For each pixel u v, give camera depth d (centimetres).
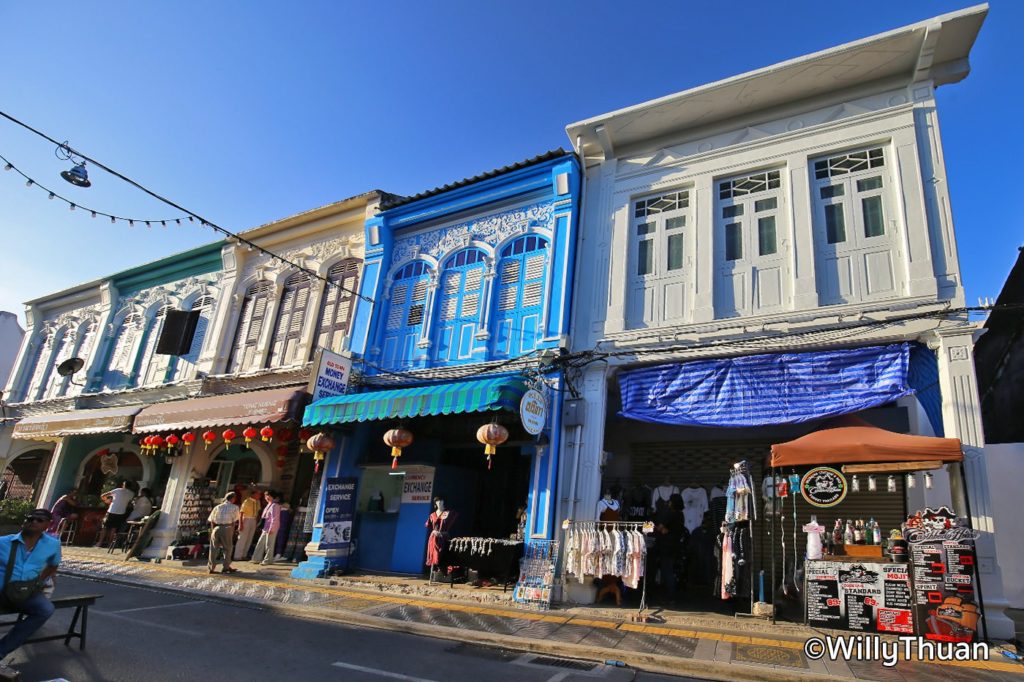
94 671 541
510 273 1207
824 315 889
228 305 1644
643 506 1077
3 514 1705
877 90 970
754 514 834
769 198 1014
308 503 1341
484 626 760
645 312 1050
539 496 1002
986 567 715
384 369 1289
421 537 1152
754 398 905
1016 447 1108
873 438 760
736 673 588
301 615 836
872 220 923
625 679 578
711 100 1050
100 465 1836
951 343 799
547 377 1052
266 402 1234
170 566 1246
